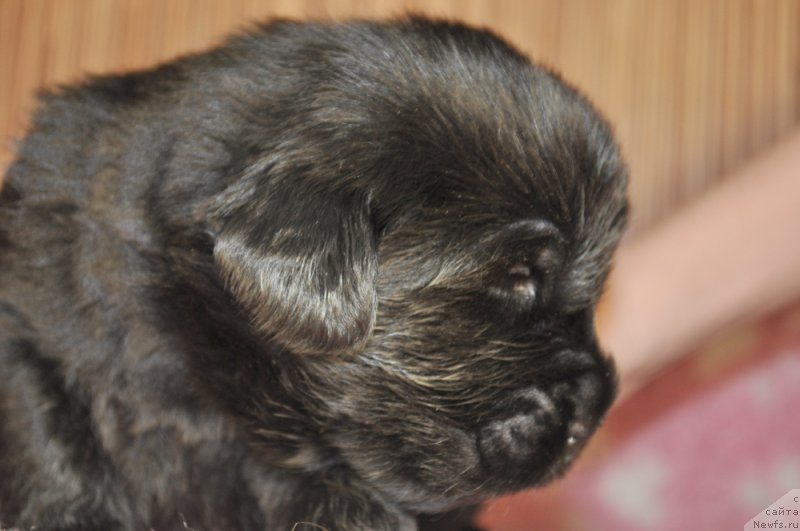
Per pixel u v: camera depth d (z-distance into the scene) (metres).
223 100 0.47
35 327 0.48
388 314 0.47
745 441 0.69
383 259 0.46
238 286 0.44
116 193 0.48
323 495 0.49
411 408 0.48
